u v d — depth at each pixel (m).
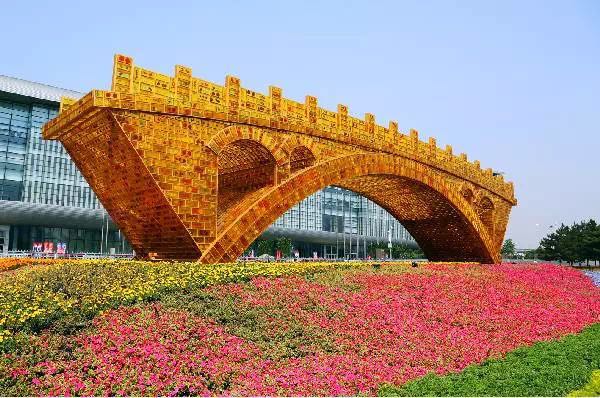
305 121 22.77
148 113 16.64
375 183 31.34
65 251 63.84
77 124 17.22
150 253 20.47
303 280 17.20
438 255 42.88
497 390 8.76
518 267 36.06
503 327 15.86
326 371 9.84
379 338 12.65
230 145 20.66
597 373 10.39
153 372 8.98
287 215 92.69
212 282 14.66
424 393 8.46
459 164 35.81
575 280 32.75
